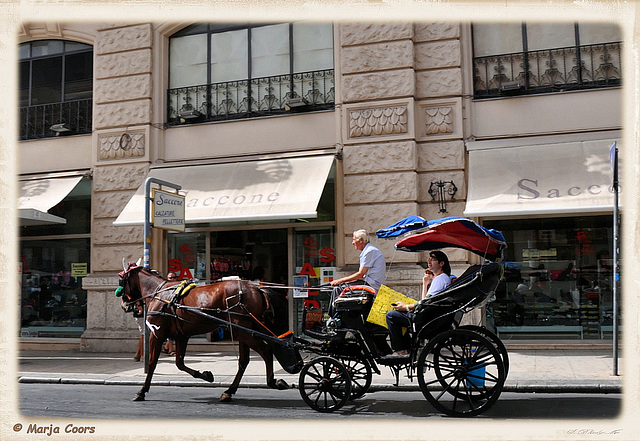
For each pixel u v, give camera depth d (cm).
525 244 1294
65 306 1555
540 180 1174
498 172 1209
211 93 1488
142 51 1509
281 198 1271
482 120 1301
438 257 808
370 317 762
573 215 1273
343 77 1357
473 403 779
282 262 1402
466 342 732
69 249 1564
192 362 1237
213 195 1337
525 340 1275
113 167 1499
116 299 1463
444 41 1320
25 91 1631
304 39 1435
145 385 874
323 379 765
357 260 1312
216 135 1459
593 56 1260
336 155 1334
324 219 1375
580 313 1257
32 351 1496
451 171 1288
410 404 805
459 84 1300
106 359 1320
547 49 1288
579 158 1187
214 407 813
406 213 1288
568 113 1251
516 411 741
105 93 1527
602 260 1252
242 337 836
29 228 1595
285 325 853
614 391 866
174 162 1473
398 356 756
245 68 1471
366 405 801
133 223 1345
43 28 1600
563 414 721
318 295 1366
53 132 1595
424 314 747
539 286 1282
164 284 919
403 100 1310
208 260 1446
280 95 1437
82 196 1566
